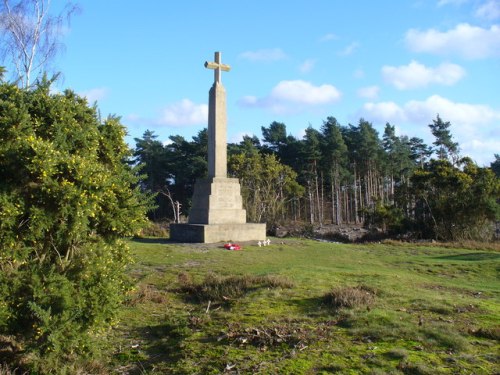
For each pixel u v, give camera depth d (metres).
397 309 8.62
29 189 6.59
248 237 23.23
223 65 24.39
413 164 69.56
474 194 32.09
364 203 74.19
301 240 25.47
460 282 13.63
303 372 6.08
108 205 7.45
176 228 23.55
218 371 6.41
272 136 68.31
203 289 11.58
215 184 23.53
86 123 8.04
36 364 6.73
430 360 6.20
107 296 7.05
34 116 7.43
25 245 6.67
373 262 18.08
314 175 60.03
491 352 6.47
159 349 7.81
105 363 7.29
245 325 8.20
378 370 5.93
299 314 8.71
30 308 6.28
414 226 33.88
